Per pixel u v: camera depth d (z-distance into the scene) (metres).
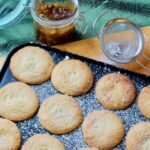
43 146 0.70
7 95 0.73
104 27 0.76
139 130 0.70
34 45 0.76
